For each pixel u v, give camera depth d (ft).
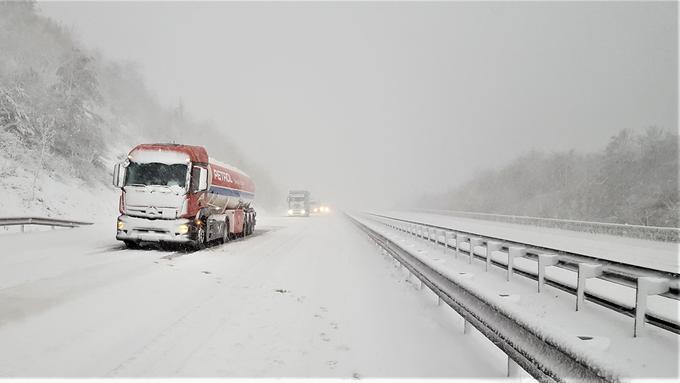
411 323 21.22
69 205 94.58
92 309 22.53
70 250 45.42
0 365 14.92
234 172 67.15
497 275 29.04
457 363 16.02
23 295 24.80
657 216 91.61
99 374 14.40
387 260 45.50
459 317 22.27
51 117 103.40
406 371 15.20
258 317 21.91
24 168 92.73
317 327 20.38
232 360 15.99
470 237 35.09
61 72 113.60
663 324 14.02
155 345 17.37
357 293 28.17
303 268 38.73
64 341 17.52
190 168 47.91
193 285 29.68
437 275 23.04
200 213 50.11
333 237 77.00
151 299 25.21
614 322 16.99
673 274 13.99
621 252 56.95
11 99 96.43
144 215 47.01
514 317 12.92
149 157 48.03
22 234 61.31
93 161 119.55
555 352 10.82
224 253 48.44
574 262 19.97
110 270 34.35
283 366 15.55
